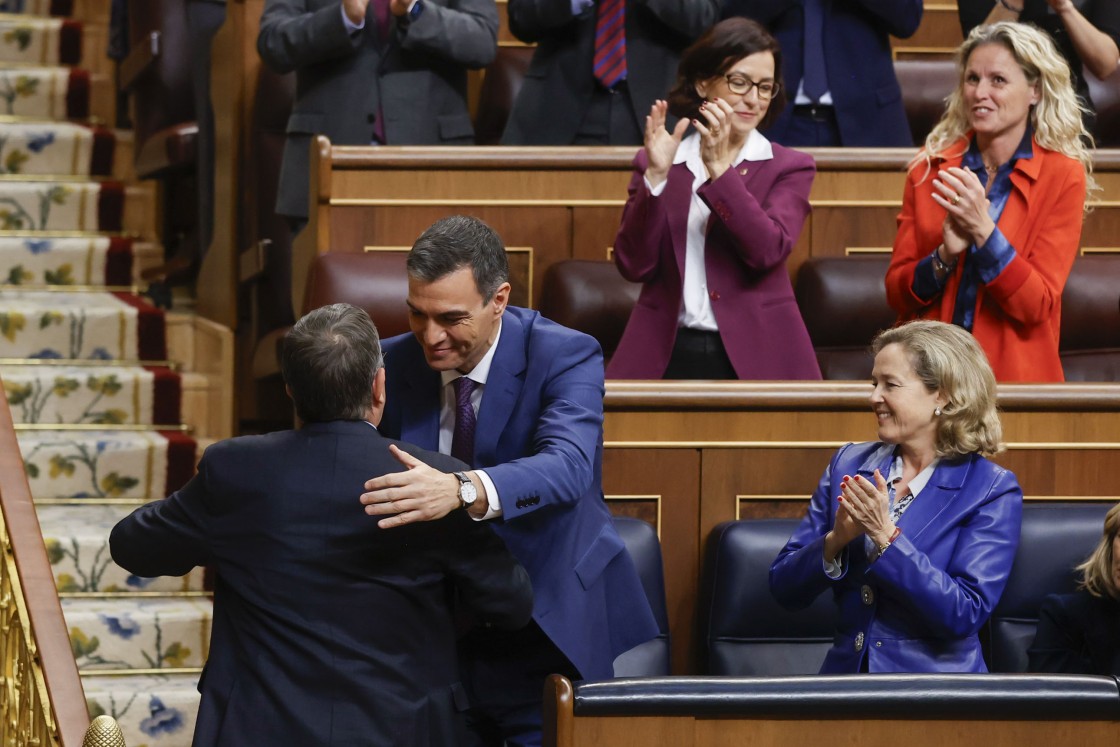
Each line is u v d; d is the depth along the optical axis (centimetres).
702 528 1176
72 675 1050
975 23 1797
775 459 1179
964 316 1262
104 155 2166
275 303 1786
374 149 1537
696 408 1171
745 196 1235
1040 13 1697
